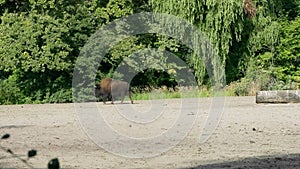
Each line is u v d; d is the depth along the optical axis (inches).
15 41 1551.4
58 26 1552.7
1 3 1624.0
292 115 930.7
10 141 639.1
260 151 553.3
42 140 649.0
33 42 1539.1
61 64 1537.9
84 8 1601.9
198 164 480.7
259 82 1582.2
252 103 1227.9
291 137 659.4
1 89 1550.2
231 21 1612.9
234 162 487.5
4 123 870.4
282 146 586.6
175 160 506.6
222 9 1610.5
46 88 1572.3
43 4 1569.9
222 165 473.1
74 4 1600.6
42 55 1540.4
